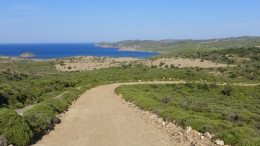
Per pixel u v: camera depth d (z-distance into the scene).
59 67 141.75
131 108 18.14
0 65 134.25
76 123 12.62
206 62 127.88
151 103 16.83
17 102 18.03
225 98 40.72
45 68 135.75
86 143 8.86
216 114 14.07
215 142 8.29
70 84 38.19
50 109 13.43
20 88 21.11
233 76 83.19
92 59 184.62
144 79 60.28
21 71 112.62
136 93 25.75
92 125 12.19
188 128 10.05
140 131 10.93
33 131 8.96
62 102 18.03
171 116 12.24
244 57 130.00
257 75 80.88
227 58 132.88
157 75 64.88
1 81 56.44
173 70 75.62
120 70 76.94
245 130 8.87
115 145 8.70
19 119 8.43
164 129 11.19
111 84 49.16
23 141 7.86
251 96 47.56
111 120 13.59
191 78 66.81
